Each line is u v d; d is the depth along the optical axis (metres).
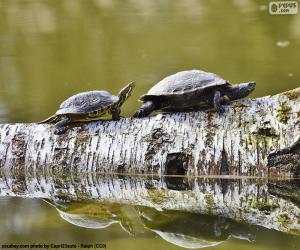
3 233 19.06
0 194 23.56
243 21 55.06
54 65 45.06
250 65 41.78
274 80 37.56
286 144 22.69
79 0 69.25
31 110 34.44
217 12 60.00
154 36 52.03
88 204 21.97
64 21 59.97
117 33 54.12
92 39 52.47
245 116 23.47
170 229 19.25
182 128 23.73
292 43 47.00
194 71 25.12
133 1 68.00
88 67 44.06
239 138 23.16
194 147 23.38
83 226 19.59
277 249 17.20
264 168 22.81
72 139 24.72
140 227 19.33
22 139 25.20
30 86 40.06
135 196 22.73
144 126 24.27
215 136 23.36
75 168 24.39
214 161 23.11
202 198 22.20
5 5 67.62
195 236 18.42
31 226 19.72
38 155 24.80
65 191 23.80
